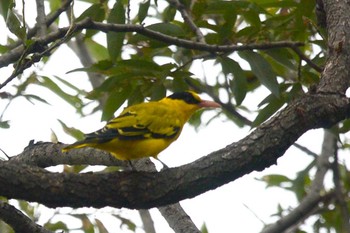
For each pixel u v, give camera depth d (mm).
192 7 12812
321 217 15094
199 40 12445
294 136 9242
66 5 12336
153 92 12805
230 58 12367
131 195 8961
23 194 8547
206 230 14328
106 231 13195
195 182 9055
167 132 11344
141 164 11867
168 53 14094
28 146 11953
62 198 8695
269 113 12594
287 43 12281
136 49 14633
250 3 12555
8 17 9773
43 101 12508
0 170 8430
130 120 11016
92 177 8859
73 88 13680
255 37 12781
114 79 12594
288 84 12945
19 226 9625
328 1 11125
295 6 12953
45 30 11461
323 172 14711
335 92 9688
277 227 13734
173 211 11977
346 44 10352
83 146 10430
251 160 9109
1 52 13359
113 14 12016
